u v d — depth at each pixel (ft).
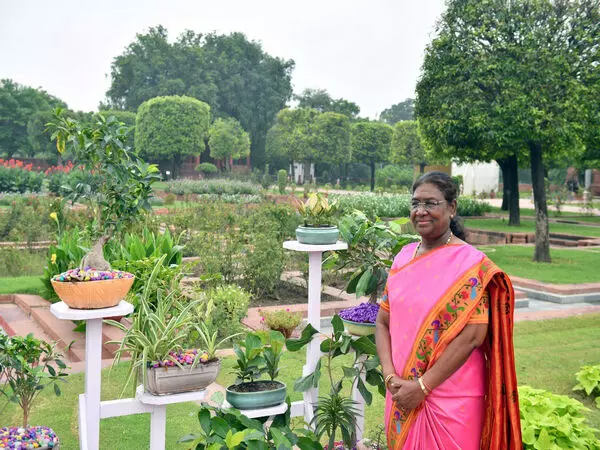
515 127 38.78
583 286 33.09
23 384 12.07
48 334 22.71
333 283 31.81
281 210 40.75
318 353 12.06
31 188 80.79
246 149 165.68
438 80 42.88
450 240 8.23
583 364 19.31
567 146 42.27
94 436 10.61
